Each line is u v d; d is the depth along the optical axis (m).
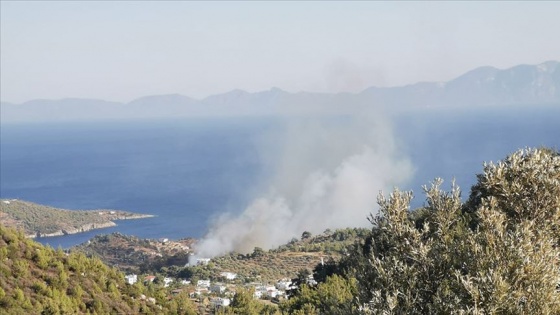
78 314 39.81
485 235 12.88
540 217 13.55
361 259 15.21
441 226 14.02
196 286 102.69
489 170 14.62
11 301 35.91
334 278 44.53
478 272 11.84
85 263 48.75
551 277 11.71
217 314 63.38
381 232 14.61
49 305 37.56
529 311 11.47
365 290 13.84
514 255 11.99
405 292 13.00
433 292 13.04
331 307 16.91
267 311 62.28
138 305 46.44
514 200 13.98
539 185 13.82
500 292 11.34
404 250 13.80
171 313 49.75
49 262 44.75
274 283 102.75
